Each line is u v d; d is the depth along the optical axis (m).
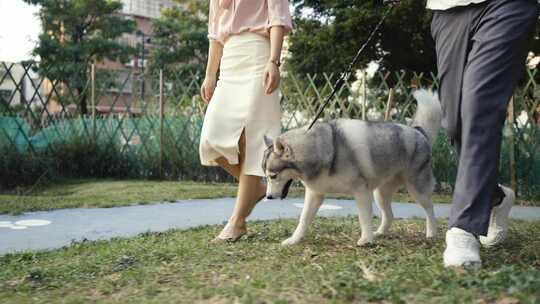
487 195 2.61
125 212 5.89
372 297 2.08
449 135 3.01
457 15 2.81
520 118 8.20
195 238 4.04
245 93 3.64
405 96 8.66
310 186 3.48
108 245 3.88
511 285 2.16
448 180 8.48
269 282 2.39
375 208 6.22
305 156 3.35
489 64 2.62
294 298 2.15
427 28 12.43
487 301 2.02
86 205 6.30
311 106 9.02
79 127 10.86
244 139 3.71
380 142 3.48
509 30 2.61
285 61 15.03
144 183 9.41
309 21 14.87
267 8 3.65
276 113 3.72
